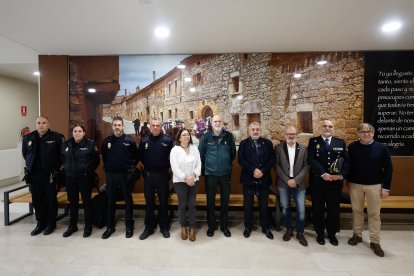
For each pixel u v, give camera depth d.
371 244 2.85
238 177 4.02
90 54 4.00
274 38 3.37
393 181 3.87
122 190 3.19
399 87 3.85
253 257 2.66
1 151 5.68
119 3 2.47
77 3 2.47
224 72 4.02
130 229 3.18
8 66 4.84
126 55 4.04
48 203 3.34
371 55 3.85
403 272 2.39
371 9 2.59
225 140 3.19
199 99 4.05
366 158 2.83
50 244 2.94
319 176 2.94
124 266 2.47
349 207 3.60
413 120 3.85
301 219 3.03
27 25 2.97
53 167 3.27
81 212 4.07
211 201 3.17
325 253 2.75
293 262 2.56
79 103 4.06
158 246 2.89
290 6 2.53
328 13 2.67
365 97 3.87
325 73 3.90
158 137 3.16
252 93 3.98
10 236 3.17
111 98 4.07
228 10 2.61
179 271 2.39
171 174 3.61
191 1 2.43
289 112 3.95
